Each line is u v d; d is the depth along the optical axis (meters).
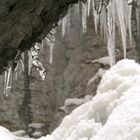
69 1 1.28
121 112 2.15
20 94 9.62
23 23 1.13
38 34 1.25
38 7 1.14
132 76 2.96
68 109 9.34
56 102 9.87
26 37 1.20
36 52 1.87
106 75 3.13
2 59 1.18
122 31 7.18
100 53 9.67
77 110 3.05
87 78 9.48
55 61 10.16
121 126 2.00
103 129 2.11
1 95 9.48
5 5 1.04
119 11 6.91
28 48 1.25
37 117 9.58
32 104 9.62
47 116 9.66
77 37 10.23
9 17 1.08
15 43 1.15
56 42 10.32
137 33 9.27
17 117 9.42
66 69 10.02
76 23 10.23
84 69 9.64
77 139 2.56
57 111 9.58
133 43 9.36
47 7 1.20
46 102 9.77
